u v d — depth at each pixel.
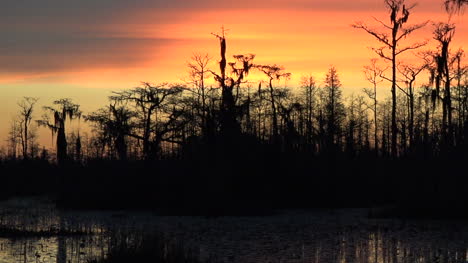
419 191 46.91
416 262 26.55
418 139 56.97
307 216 48.12
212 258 27.41
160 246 24.30
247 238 34.75
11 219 47.62
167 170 57.41
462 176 45.66
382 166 62.94
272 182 55.72
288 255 28.52
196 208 51.19
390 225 40.34
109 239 33.47
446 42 58.69
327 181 56.91
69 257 28.11
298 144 60.41
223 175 54.09
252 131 59.66
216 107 59.62
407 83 69.75
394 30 62.47
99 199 58.72
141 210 55.78
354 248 30.48
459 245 31.05
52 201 68.38
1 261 27.30
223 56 61.28
